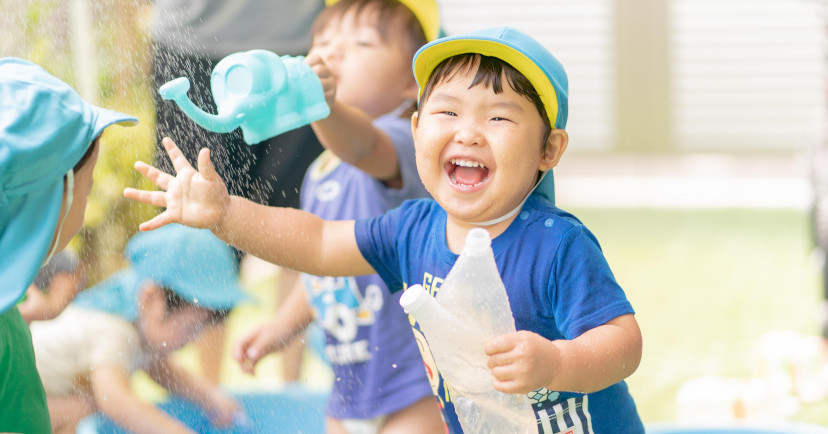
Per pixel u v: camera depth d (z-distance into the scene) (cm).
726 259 584
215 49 352
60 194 159
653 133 950
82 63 364
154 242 307
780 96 910
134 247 310
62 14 361
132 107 365
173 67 328
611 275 171
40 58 363
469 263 153
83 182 171
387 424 259
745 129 926
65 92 164
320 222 195
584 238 171
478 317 154
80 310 295
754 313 475
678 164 903
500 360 146
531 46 170
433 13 264
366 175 263
